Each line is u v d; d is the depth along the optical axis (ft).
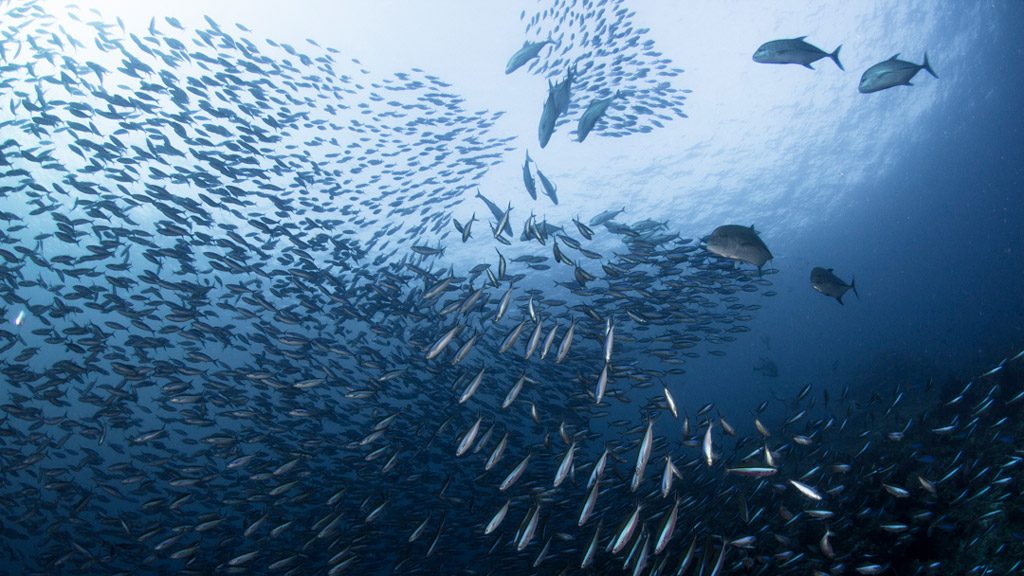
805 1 64.90
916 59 79.71
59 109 44.11
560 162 77.20
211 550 30.19
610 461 23.31
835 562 19.10
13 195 57.31
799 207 110.73
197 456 31.01
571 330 15.39
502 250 86.07
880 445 30.25
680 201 93.35
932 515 20.51
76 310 29.37
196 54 32.22
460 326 16.43
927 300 157.38
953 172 118.73
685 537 21.77
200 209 30.60
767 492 25.26
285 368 33.09
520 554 26.17
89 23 31.17
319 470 32.96
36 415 27.37
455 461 34.94
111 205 29.78
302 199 38.47
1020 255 137.80
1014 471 21.26
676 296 33.65
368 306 36.06
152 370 28.71
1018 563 17.74
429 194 45.68
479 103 67.51
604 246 90.99
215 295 72.95
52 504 28.94
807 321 154.40
